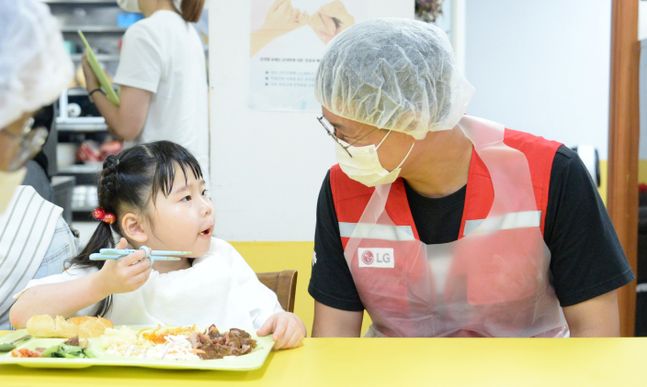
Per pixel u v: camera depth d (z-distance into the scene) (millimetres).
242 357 858
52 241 1373
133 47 1762
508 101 4340
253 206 2043
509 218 1190
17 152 625
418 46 1104
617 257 1149
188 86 1843
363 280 1270
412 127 1099
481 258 1212
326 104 1143
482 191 1200
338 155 1170
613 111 2459
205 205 1287
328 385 785
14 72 578
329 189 1298
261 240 2049
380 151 1134
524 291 1228
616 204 2463
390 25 1146
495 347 928
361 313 1329
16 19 590
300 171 2037
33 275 1330
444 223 1221
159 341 959
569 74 4301
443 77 1113
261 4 1966
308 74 1998
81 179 3070
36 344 942
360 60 1085
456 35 2260
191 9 1886
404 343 954
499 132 1228
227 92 1994
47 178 1766
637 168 2426
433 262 1230
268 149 2025
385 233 1243
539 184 1175
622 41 2396
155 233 1257
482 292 1229
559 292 1201
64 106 3035
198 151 1896
